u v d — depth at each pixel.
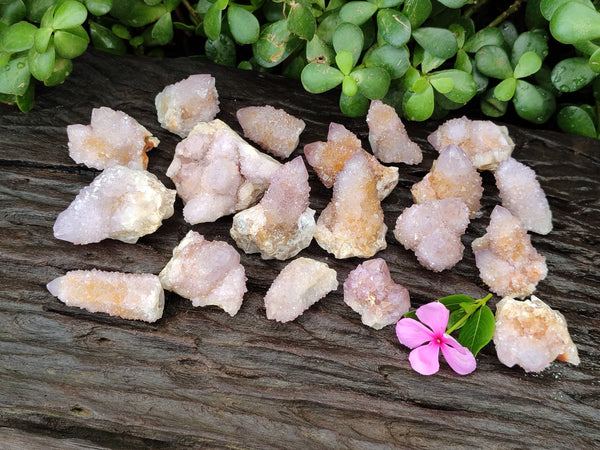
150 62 0.36
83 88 0.35
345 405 0.28
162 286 0.29
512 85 0.33
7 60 0.32
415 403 0.28
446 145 0.34
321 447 0.27
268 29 0.33
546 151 0.35
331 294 0.30
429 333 0.28
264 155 0.32
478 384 0.28
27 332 0.28
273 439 0.27
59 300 0.29
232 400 0.27
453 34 0.33
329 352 0.29
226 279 0.29
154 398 0.27
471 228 0.32
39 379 0.27
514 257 0.30
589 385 0.29
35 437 0.26
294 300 0.29
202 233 0.31
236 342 0.29
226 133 0.32
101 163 0.32
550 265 0.31
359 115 0.34
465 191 0.32
